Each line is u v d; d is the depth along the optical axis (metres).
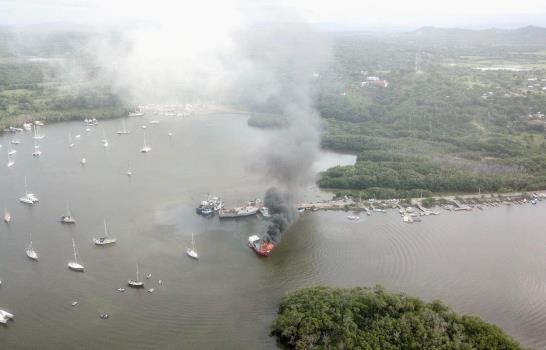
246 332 192.12
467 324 179.25
